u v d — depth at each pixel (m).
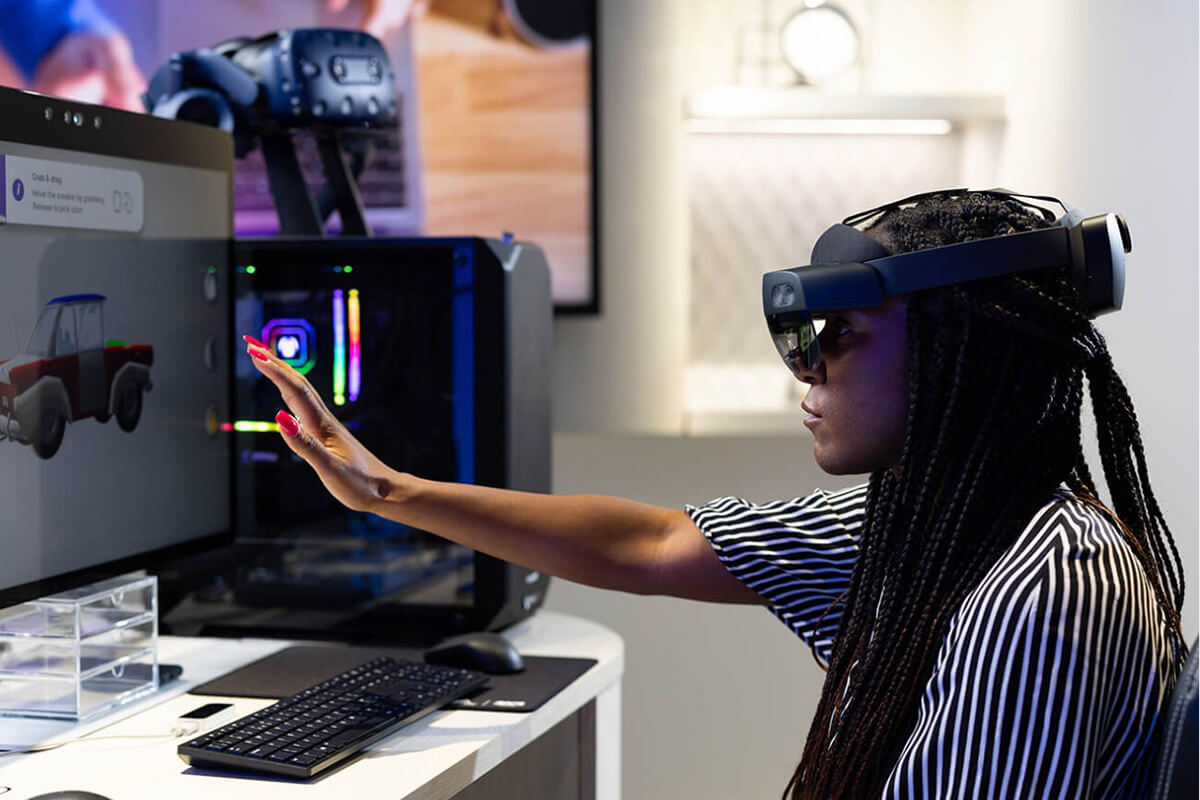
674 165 2.49
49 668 1.18
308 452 1.19
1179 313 1.67
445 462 1.55
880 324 0.92
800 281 0.92
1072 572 0.81
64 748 1.10
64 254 1.23
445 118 2.46
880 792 0.91
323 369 1.58
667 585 1.25
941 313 0.90
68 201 1.23
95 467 1.27
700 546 1.24
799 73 2.45
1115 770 0.86
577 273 2.47
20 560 1.17
